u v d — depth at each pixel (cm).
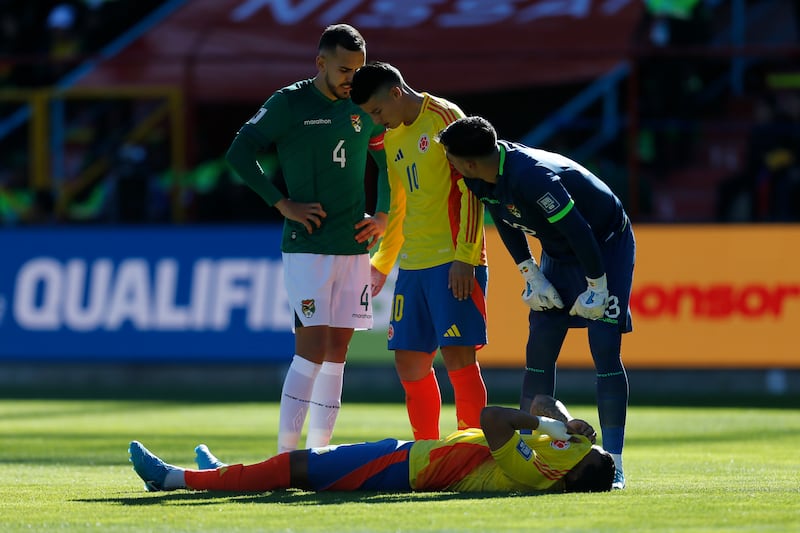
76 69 6688
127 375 5597
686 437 3353
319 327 2289
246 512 1730
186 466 2645
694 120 6400
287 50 6144
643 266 4975
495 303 5016
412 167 2264
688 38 6438
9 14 6881
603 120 6400
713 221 4959
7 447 3098
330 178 2278
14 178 6906
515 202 2058
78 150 6756
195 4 6469
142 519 1677
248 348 5312
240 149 2266
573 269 2166
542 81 5859
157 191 6372
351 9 6247
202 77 6141
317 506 1780
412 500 1838
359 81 2208
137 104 6794
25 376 5672
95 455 2894
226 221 6219
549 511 1712
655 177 6412
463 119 2033
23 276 5538
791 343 4866
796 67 6500
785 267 4888
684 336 4922
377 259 2455
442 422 3772
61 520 1677
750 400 4703
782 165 6156
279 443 2288
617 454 2098
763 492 1966
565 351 4975
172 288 5412
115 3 6619
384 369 5381
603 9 6009
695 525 1587
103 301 5459
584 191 2095
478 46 5984
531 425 1914
